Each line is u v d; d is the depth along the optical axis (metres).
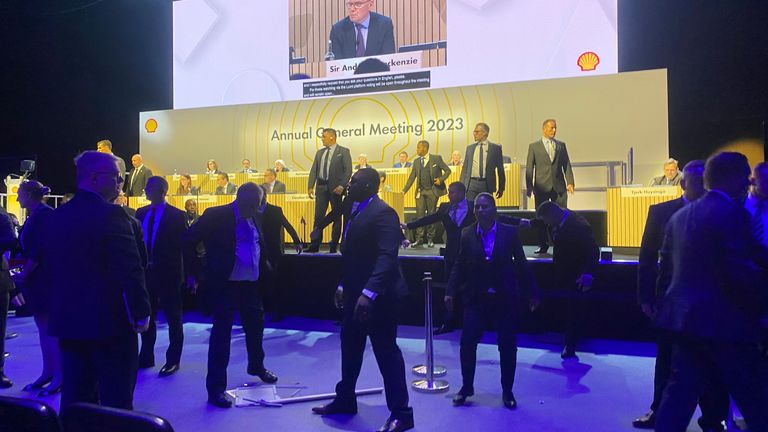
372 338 3.40
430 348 4.31
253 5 11.64
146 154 12.99
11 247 4.12
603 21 9.84
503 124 11.37
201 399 3.98
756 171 3.26
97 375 2.62
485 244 3.90
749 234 2.31
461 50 10.47
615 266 5.88
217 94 11.93
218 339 3.91
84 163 2.63
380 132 12.12
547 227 6.66
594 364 4.97
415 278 6.64
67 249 2.52
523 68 10.21
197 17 11.98
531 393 4.12
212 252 3.98
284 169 10.43
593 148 10.77
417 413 3.68
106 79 12.20
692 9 9.96
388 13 10.80
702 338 2.29
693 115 10.12
